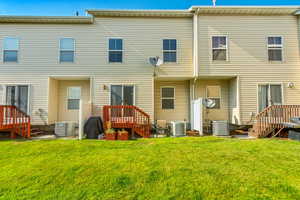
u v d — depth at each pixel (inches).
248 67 344.2
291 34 346.9
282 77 343.0
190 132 323.3
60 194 116.0
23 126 303.9
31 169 152.9
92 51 355.6
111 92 351.6
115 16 356.2
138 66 356.2
